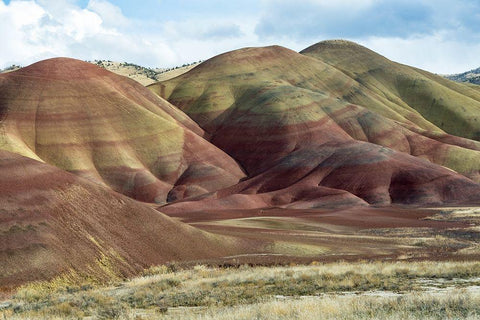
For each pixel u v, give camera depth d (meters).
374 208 102.38
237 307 19.41
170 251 40.72
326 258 43.50
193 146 152.38
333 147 143.12
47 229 34.00
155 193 135.50
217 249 44.81
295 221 77.81
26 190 35.81
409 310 16.72
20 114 140.62
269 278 28.72
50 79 150.12
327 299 19.86
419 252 49.22
